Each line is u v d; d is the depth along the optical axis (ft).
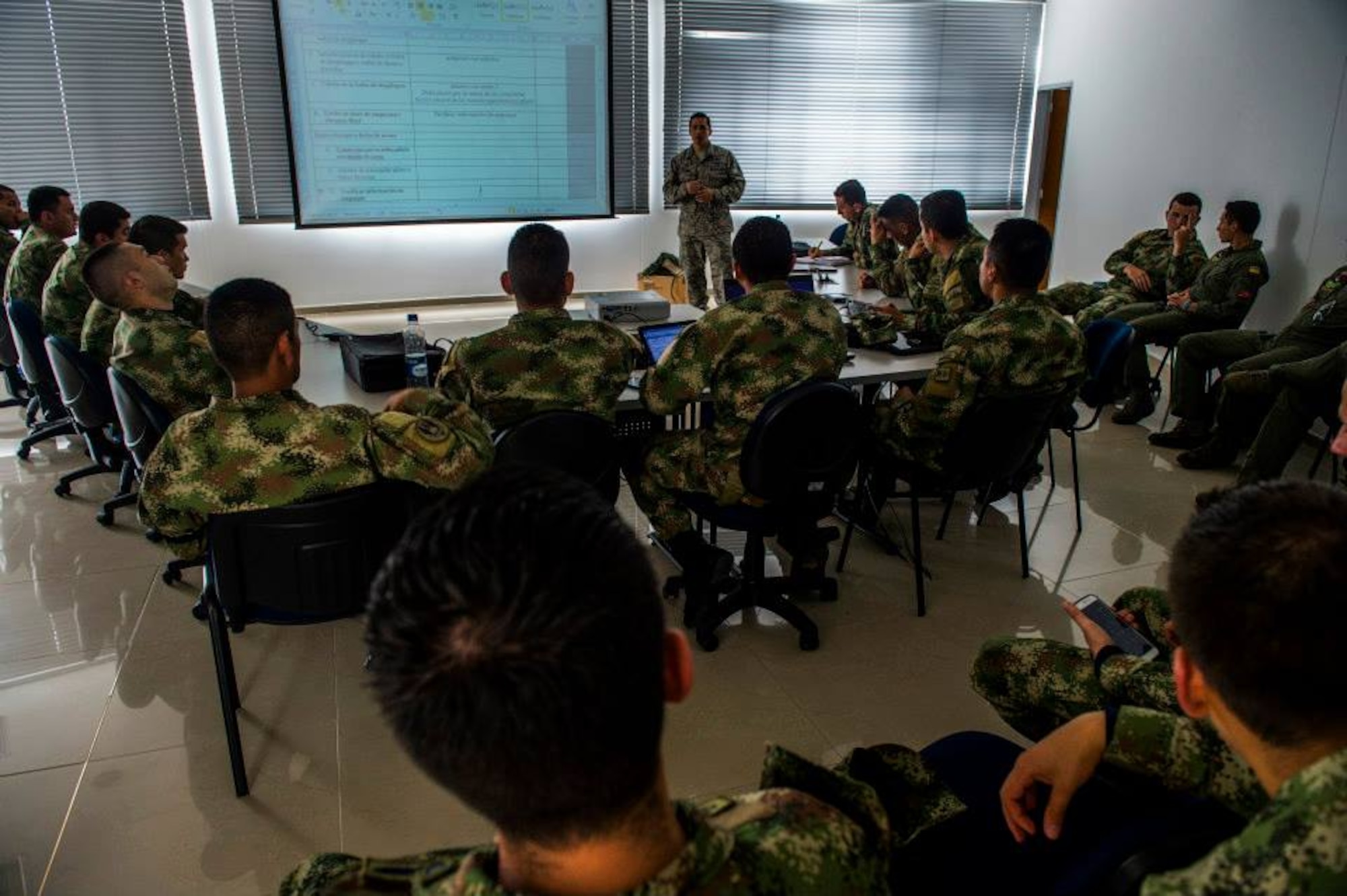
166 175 20.24
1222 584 2.12
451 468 5.87
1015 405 8.27
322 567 5.92
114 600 9.19
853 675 8.02
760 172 24.18
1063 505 11.76
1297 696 2.03
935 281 11.46
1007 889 3.42
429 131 21.52
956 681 7.93
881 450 9.16
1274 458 11.51
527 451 7.23
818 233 24.97
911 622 8.89
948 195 10.96
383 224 21.72
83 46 19.06
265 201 21.01
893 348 10.17
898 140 24.47
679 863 1.67
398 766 6.82
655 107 23.17
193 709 7.48
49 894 5.63
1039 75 24.13
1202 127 18.01
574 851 1.65
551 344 7.55
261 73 20.24
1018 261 8.12
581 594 1.57
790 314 7.70
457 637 1.55
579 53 22.02
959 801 3.33
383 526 6.04
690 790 6.56
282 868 5.85
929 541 10.69
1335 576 1.99
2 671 7.96
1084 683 4.13
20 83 18.92
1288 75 15.85
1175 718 3.15
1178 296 15.40
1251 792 2.95
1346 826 1.83
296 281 21.72
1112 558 10.25
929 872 3.51
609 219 23.63
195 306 11.90
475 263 22.93
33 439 13.03
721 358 7.70
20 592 9.33
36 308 13.71
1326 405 11.12
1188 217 16.06
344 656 8.27
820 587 9.25
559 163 22.67
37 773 6.70
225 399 5.69
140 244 11.37
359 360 8.75
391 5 20.51
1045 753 3.35
